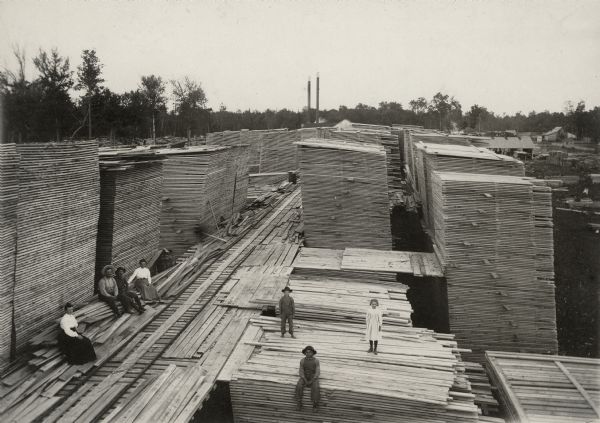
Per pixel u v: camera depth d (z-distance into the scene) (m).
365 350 12.94
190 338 13.86
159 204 20.30
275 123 104.81
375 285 17.69
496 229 16.83
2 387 11.27
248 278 18.33
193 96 73.56
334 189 21.16
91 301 15.15
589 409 11.13
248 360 12.45
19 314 12.27
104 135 46.16
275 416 11.58
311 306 15.37
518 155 79.62
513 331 16.84
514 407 11.28
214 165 24.88
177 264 20.53
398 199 29.28
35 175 12.62
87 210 14.98
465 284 17.02
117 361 12.67
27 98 33.28
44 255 13.11
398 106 120.50
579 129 88.88
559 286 23.52
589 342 18.58
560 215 36.50
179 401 10.67
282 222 28.41
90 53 41.31
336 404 11.19
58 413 10.48
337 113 111.56
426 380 11.46
